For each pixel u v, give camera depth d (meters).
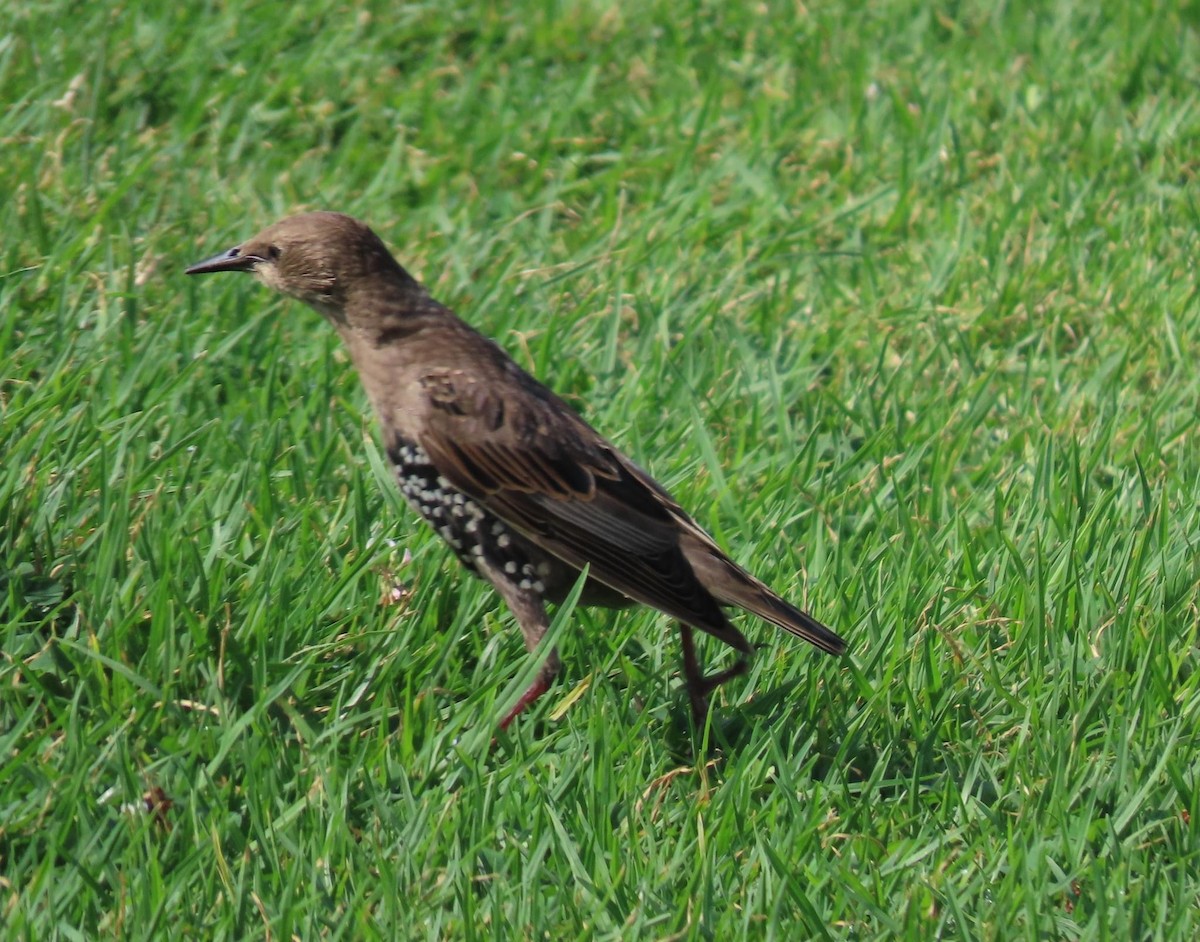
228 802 8.27
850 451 12.31
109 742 8.22
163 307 12.67
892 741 9.12
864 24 19.58
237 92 16.30
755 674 9.73
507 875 7.97
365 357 9.73
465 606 9.60
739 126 17.31
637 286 14.31
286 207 14.64
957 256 15.00
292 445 11.22
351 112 16.45
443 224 14.82
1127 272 14.96
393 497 10.64
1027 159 16.94
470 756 8.57
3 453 10.35
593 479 9.25
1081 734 9.28
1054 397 13.21
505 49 18.06
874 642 9.75
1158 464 12.17
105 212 13.11
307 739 8.55
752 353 13.27
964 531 10.90
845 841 8.46
